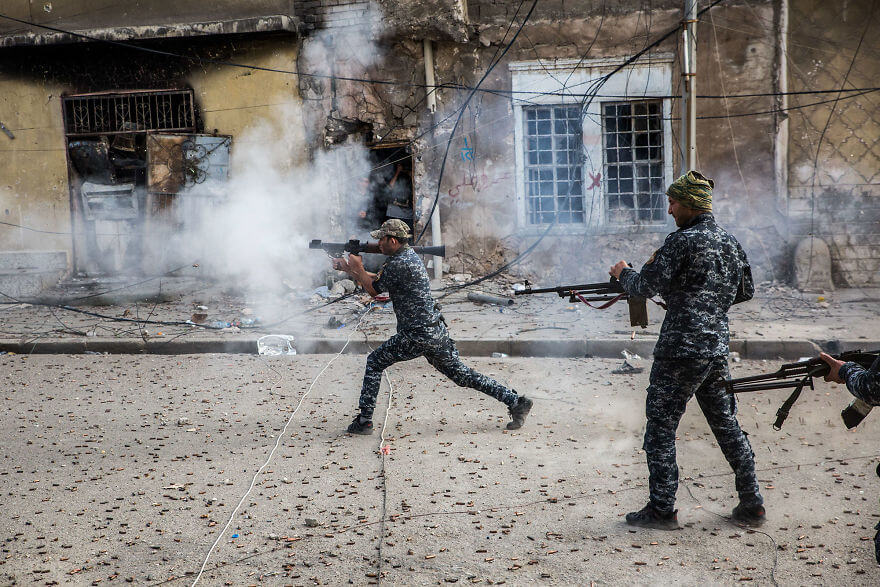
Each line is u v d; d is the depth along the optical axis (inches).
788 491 180.2
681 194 155.5
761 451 208.8
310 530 166.1
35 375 325.4
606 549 152.6
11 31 522.9
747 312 405.1
